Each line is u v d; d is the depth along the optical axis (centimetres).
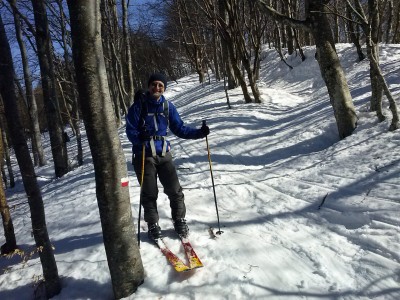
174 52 3550
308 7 588
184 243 359
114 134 273
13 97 320
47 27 943
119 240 287
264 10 632
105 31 1570
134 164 375
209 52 2647
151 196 376
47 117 990
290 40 1845
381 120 581
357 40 1355
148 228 382
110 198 279
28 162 318
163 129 376
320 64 609
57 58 1684
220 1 1257
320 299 258
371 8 558
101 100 263
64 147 1005
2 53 325
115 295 297
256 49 1229
